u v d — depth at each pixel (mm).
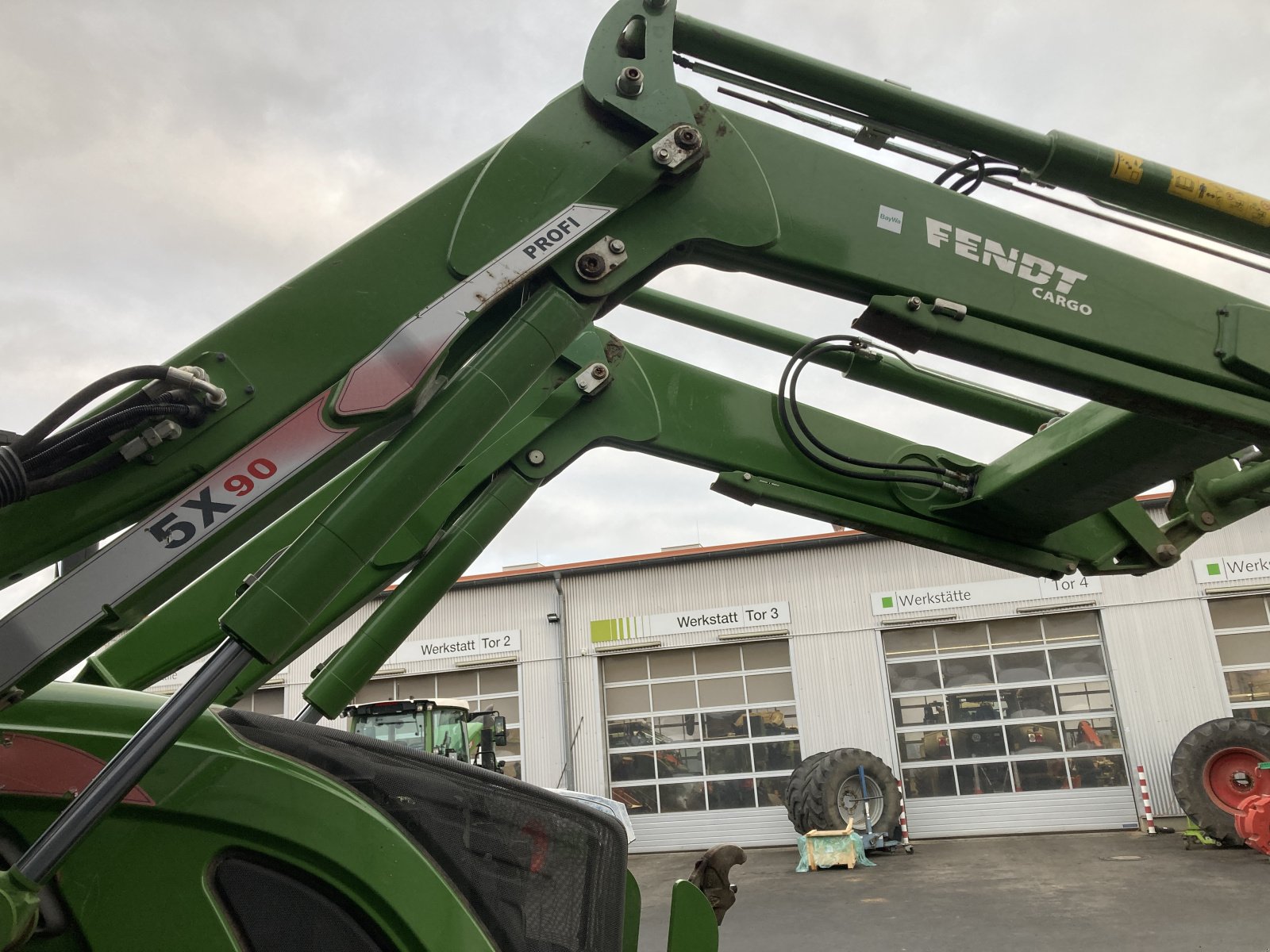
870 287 2277
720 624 16062
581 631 16547
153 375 1612
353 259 1854
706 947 2342
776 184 2225
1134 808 13953
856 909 9172
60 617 1575
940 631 15359
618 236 2062
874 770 13023
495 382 1821
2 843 1613
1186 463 3205
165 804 1654
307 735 1838
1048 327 2357
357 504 1656
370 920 1729
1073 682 14664
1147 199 2533
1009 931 7727
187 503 1662
